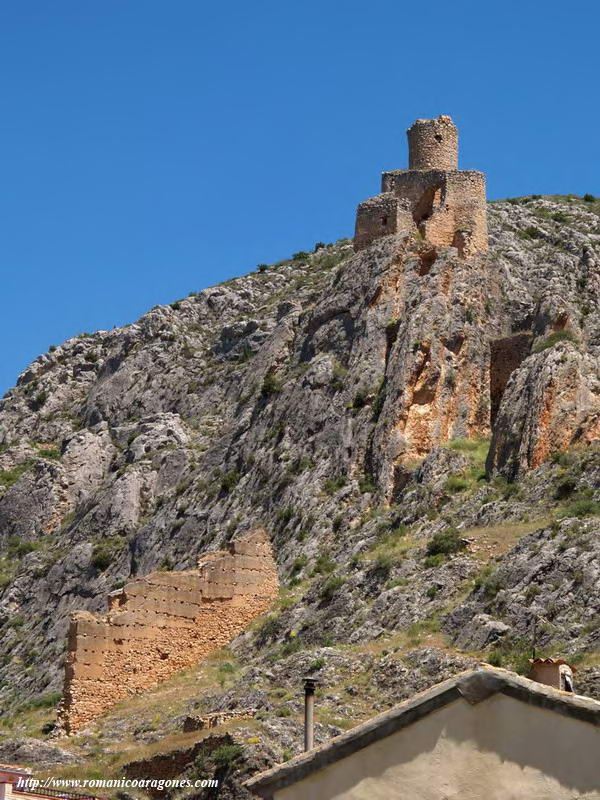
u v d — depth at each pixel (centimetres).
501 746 2328
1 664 8969
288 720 5397
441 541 6856
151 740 6128
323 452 8588
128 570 9238
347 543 7650
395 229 9525
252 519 8544
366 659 6028
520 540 6444
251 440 9269
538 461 7525
